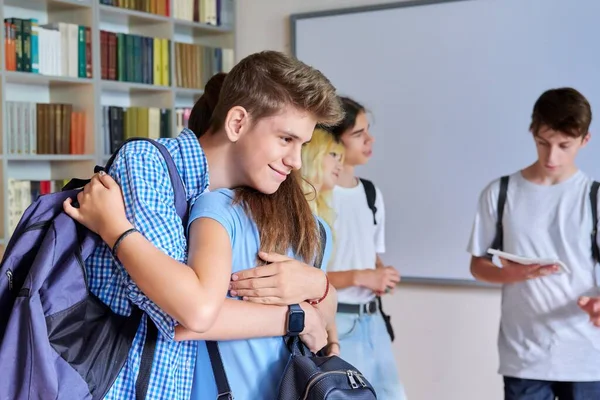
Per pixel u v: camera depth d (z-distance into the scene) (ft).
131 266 3.54
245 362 4.26
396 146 12.06
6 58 9.77
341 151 8.20
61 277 3.66
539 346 8.21
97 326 3.86
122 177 3.76
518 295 8.41
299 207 4.53
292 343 4.38
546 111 8.02
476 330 11.70
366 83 12.24
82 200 3.72
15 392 3.56
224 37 13.55
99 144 11.04
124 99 12.65
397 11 11.90
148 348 3.95
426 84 11.76
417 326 12.17
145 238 3.62
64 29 10.52
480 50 11.34
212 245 3.87
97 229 3.68
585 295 8.07
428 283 11.92
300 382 4.07
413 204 11.99
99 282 3.93
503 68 11.20
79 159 10.90
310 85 3.97
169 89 12.16
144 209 3.67
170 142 4.10
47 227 3.82
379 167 12.22
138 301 3.76
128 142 3.96
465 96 11.49
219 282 3.71
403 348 12.31
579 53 10.68
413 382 12.26
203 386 4.26
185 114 12.57
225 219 4.07
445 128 11.67
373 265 8.67
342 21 12.38
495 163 11.35
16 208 10.14
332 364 4.25
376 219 8.89
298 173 4.65
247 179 4.24
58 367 3.60
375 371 8.09
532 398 8.35
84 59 10.80
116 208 3.64
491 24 11.23
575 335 8.08
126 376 3.92
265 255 4.30
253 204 4.30
